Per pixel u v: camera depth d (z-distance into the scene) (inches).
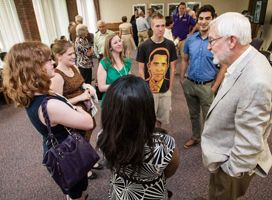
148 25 265.0
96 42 176.6
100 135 29.7
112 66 69.4
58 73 57.3
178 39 191.6
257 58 33.9
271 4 228.8
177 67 209.9
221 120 38.2
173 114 119.2
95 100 68.8
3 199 66.0
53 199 65.7
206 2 336.2
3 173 77.5
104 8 360.5
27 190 69.4
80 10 301.7
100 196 65.7
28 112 36.4
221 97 37.7
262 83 30.6
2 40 166.2
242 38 34.4
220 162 40.4
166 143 28.7
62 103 35.7
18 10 176.1
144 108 25.5
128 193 31.4
